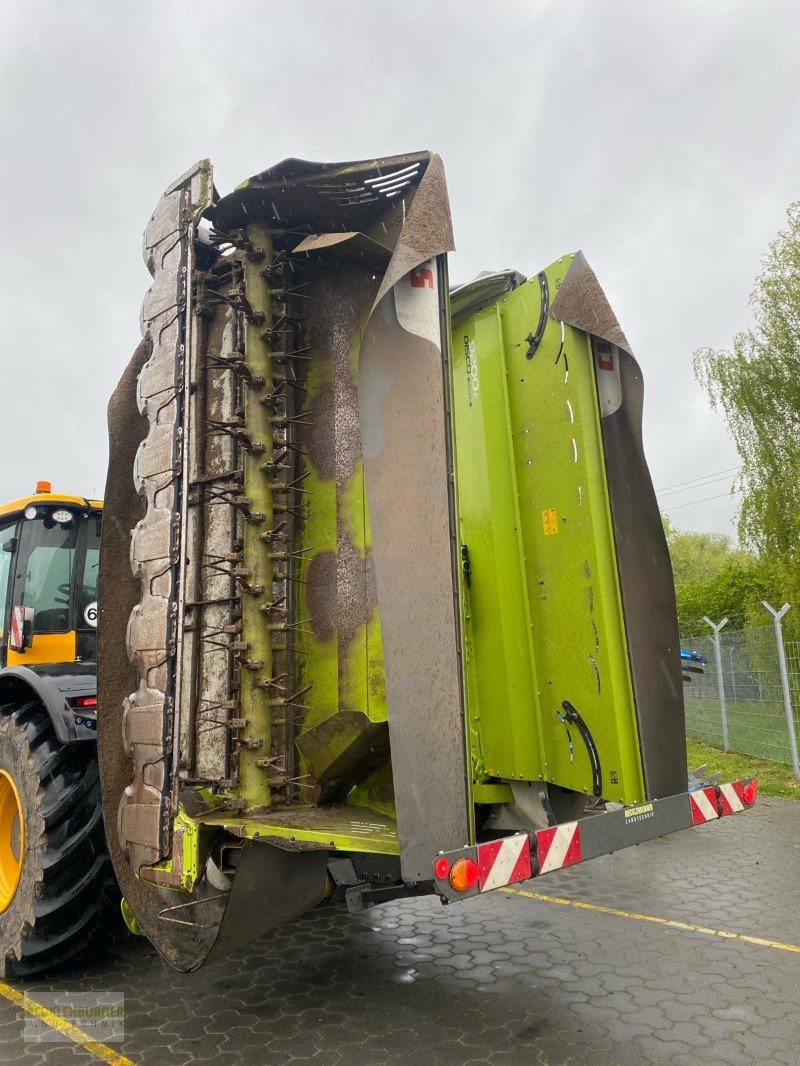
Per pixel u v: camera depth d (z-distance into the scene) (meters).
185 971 2.50
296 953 3.50
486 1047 2.55
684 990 2.98
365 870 2.57
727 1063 2.42
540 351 3.21
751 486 12.45
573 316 3.07
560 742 3.01
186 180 3.04
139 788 2.73
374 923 3.92
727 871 4.78
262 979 3.19
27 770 3.31
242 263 3.00
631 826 2.58
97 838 3.27
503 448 3.34
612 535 2.95
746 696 9.23
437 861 2.02
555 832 2.33
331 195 2.88
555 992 2.99
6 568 4.16
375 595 2.88
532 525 3.19
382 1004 2.91
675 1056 2.47
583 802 3.29
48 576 4.03
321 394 3.15
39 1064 2.50
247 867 2.37
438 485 2.39
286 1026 2.73
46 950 3.16
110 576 3.03
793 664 8.04
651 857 5.18
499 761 3.25
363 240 2.87
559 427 3.10
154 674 2.75
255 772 2.75
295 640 2.97
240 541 2.85
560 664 3.03
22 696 3.79
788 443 12.23
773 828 5.95
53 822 3.19
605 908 4.11
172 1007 2.92
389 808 2.87
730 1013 2.77
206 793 2.73
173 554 2.73
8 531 4.24
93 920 3.26
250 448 2.89
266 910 2.41
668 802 2.74
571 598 2.99
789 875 4.64
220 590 2.85
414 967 3.30
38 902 3.13
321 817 2.69
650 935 3.65
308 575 3.03
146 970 3.32
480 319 3.53
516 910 4.11
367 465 2.29
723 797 2.97
